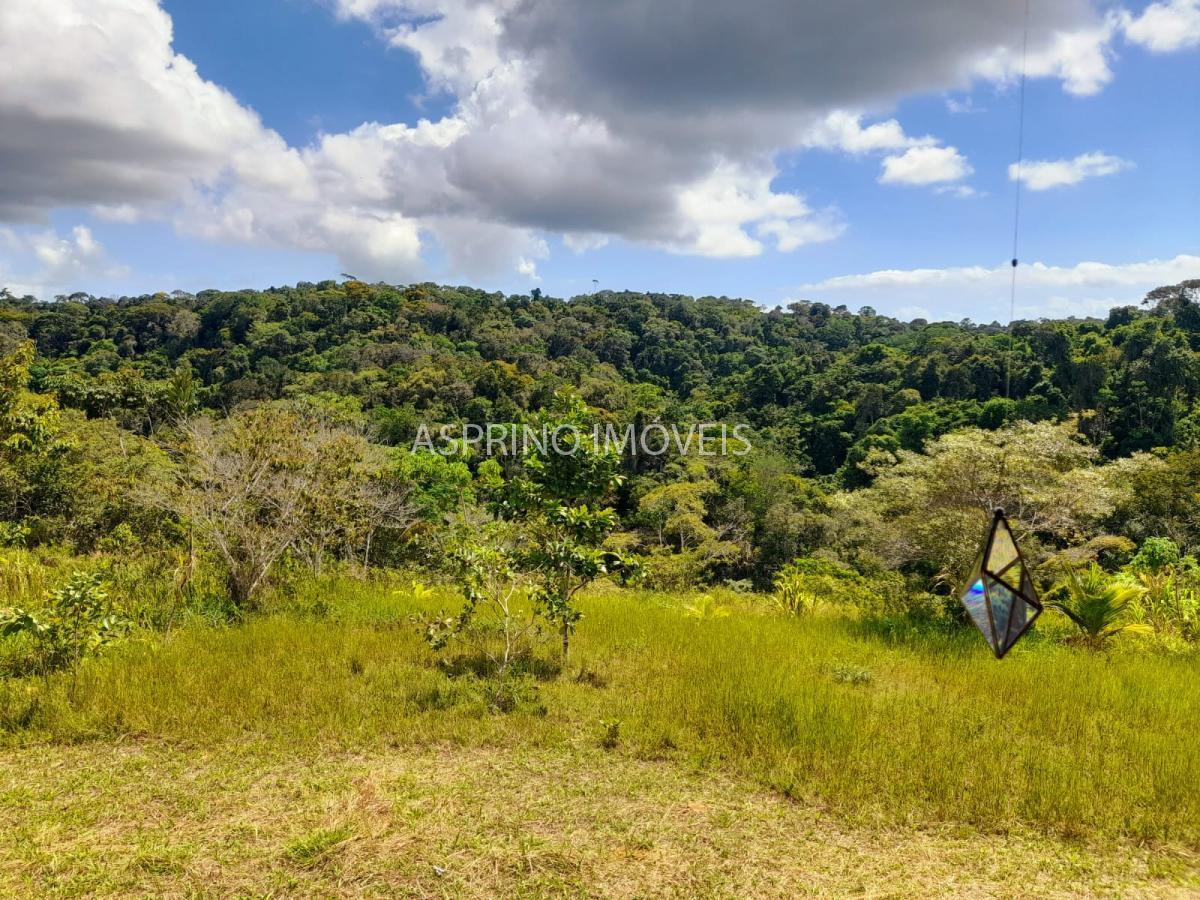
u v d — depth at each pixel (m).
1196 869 3.68
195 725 5.07
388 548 14.09
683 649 7.55
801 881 3.48
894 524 12.57
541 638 7.87
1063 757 4.80
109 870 3.39
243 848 3.61
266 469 9.73
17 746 4.81
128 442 17.83
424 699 5.71
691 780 4.54
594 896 3.31
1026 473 11.22
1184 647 8.66
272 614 8.57
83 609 6.44
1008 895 3.43
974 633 8.90
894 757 4.75
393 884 3.35
